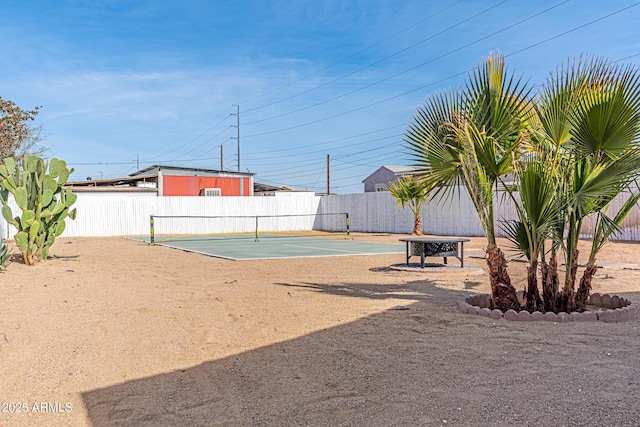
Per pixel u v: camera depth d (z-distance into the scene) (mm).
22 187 10898
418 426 2994
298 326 5508
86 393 3672
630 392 3424
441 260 12531
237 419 3170
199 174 35156
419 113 6566
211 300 7109
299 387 3682
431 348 4586
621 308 5875
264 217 29469
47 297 7316
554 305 5992
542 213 5660
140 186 34125
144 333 5289
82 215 25188
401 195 23000
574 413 3115
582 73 5617
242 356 4480
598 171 5598
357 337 5012
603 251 13336
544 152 6148
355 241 20109
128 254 14469
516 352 4414
